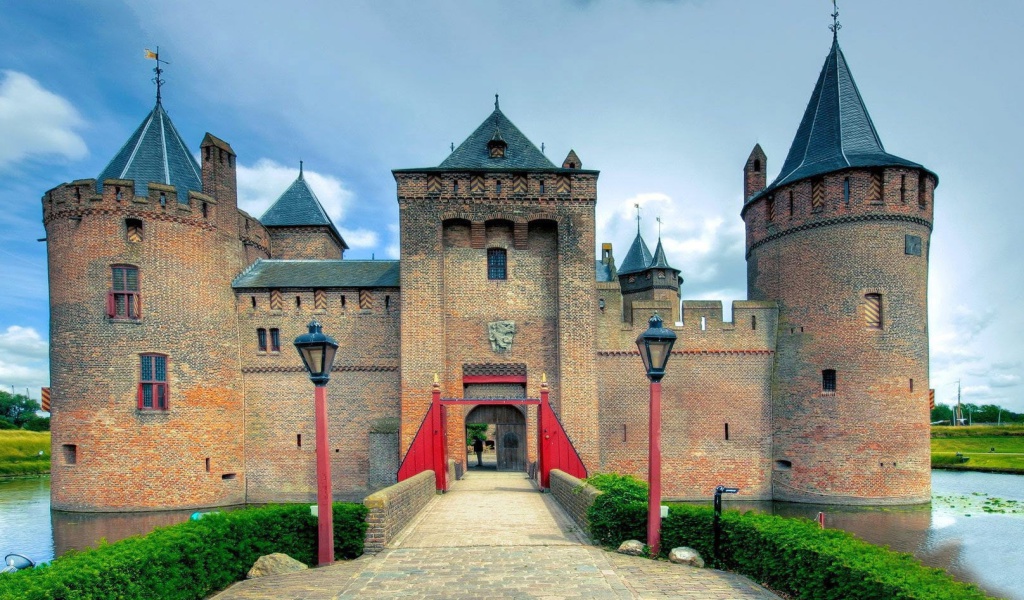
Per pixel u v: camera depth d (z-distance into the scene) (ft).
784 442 100.63
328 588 34.78
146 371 92.38
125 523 84.69
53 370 94.38
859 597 27.58
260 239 117.50
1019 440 205.26
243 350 102.99
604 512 45.14
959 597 24.17
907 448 93.61
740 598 32.50
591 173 99.35
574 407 95.45
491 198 99.04
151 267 93.50
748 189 121.29
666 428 102.99
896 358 94.32
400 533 49.37
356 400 101.50
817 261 98.58
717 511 39.45
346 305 103.09
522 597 32.76
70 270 93.25
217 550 34.94
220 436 97.60
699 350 103.81
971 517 86.28
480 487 79.66
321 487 40.98
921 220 96.94
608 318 105.19
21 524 84.43
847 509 91.81
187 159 105.19
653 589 34.04
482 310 99.50
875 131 102.73
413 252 97.40
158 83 107.14
